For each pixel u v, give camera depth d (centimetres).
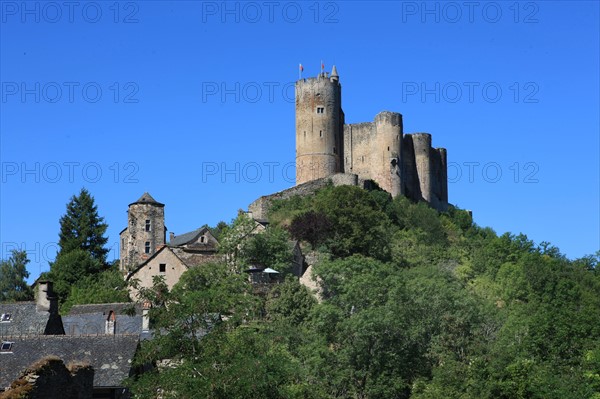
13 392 4266
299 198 17425
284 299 11388
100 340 6556
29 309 7844
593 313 10488
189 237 15575
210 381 5725
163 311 6341
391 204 17700
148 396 5809
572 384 8938
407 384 9750
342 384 9606
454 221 19388
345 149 19425
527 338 10238
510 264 14638
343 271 12225
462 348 10688
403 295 11106
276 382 5984
